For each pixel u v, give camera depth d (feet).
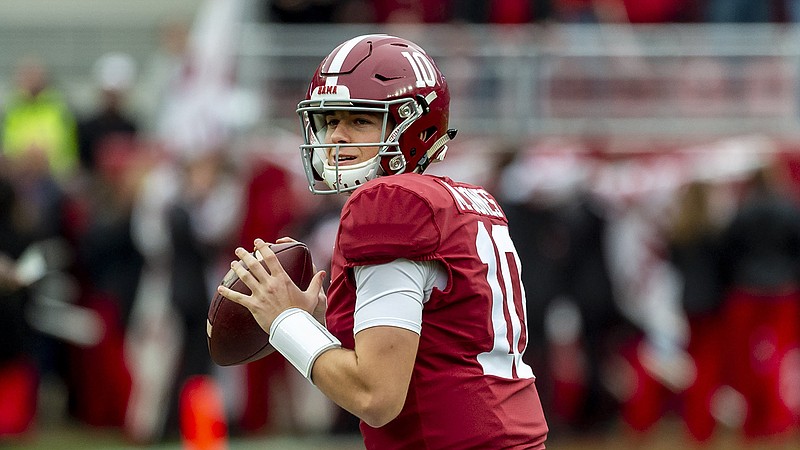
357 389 34.12
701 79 109.09
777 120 108.88
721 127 108.58
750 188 100.17
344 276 35.55
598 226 99.04
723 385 101.45
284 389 102.27
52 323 105.29
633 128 108.37
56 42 144.46
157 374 99.96
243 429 101.50
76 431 107.55
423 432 35.32
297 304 36.52
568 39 108.78
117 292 102.94
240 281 37.35
